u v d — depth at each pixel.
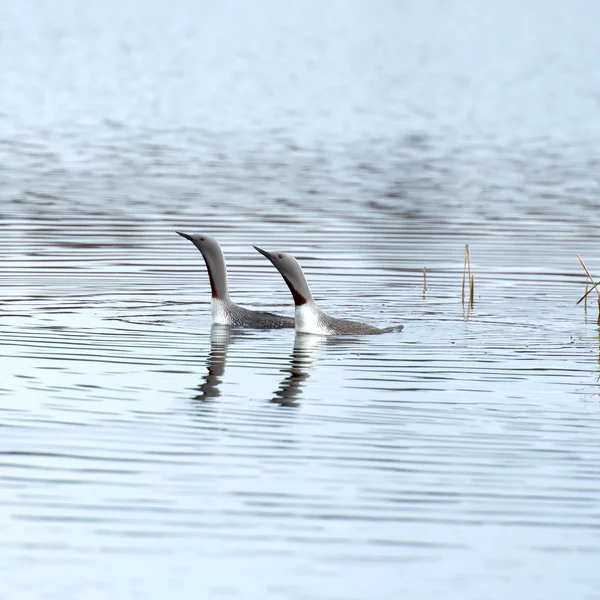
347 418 12.56
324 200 29.53
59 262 21.09
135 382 13.80
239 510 10.36
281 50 88.56
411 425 12.36
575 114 52.91
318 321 16.25
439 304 18.23
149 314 17.31
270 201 29.28
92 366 14.45
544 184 33.00
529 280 20.08
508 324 16.92
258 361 14.77
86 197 29.64
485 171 35.72
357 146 41.41
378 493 10.70
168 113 51.06
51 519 10.18
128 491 10.70
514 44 97.31
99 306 17.73
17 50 83.12
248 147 40.66
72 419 12.46
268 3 153.00
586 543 9.89
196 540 9.87
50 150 38.97
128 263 21.16
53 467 11.18
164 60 78.88
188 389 13.54
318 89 62.38
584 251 22.86
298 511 10.35
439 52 88.31
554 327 16.75
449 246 23.31
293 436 12.01
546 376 14.18
